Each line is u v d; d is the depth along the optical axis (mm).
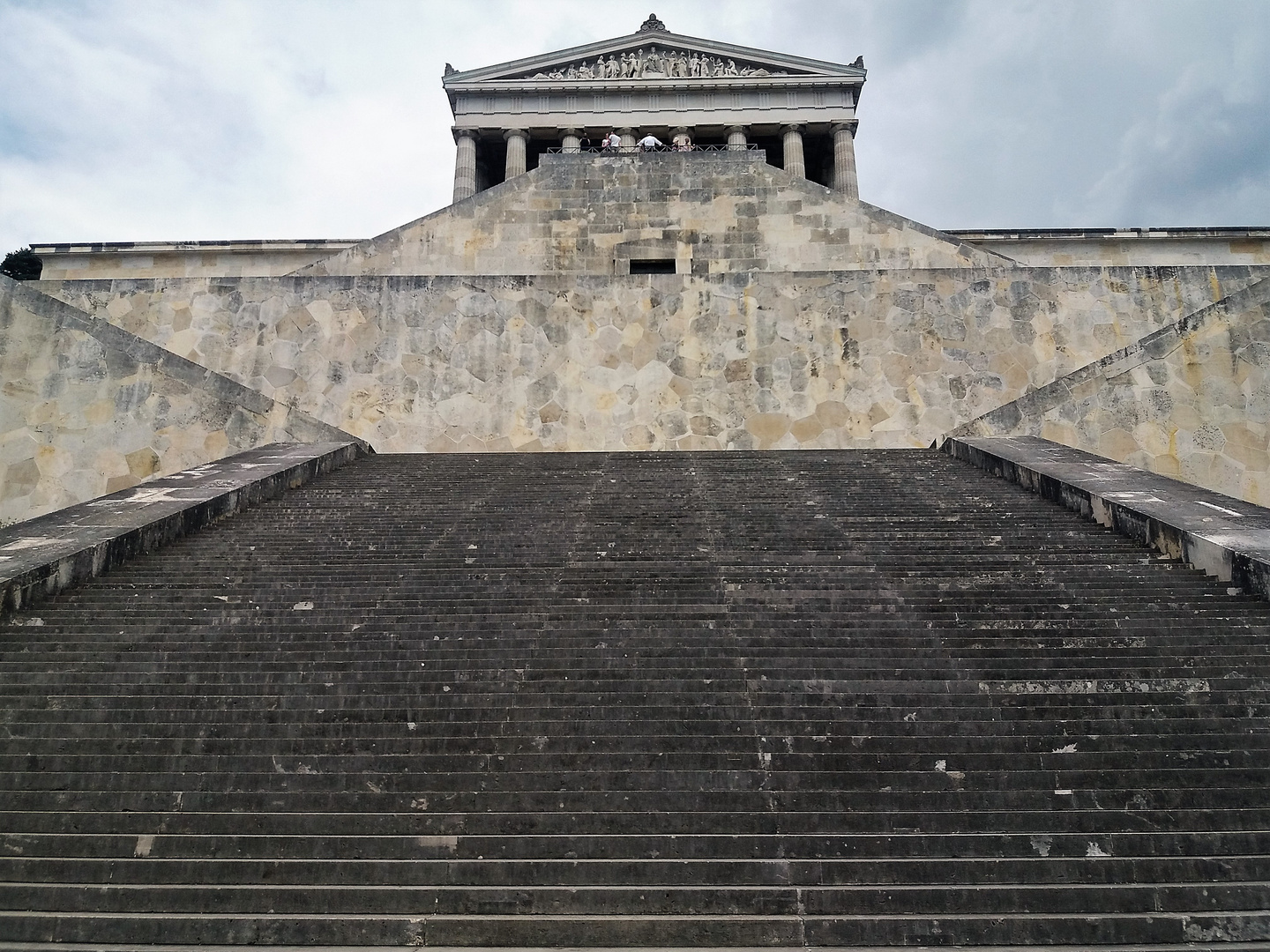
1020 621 6555
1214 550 7340
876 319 16016
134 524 8586
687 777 4863
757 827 4535
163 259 23875
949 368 15766
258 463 11453
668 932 3928
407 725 5355
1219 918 3893
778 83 40219
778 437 15578
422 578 7727
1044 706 5410
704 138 41188
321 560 8281
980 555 8047
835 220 20000
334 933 3932
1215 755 4957
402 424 15578
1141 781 4824
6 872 4312
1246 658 5898
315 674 5934
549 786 4859
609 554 8203
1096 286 16141
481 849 4418
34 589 7195
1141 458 13164
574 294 16234
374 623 6750
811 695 5586
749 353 15945
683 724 5305
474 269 19875
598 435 15633
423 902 4086
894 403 15656
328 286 16156
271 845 4434
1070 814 4539
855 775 4844
